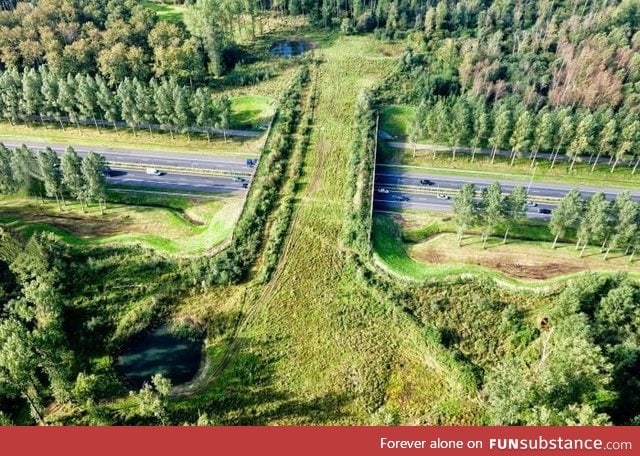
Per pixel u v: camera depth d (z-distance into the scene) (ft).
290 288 296.10
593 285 263.90
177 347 270.05
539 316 276.82
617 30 489.26
